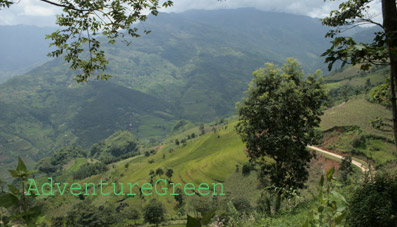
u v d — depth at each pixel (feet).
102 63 22.80
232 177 281.13
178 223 247.91
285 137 51.03
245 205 109.29
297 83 58.29
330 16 21.03
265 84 57.93
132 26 21.91
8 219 4.37
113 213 230.27
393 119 15.51
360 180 20.83
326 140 238.27
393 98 15.08
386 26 14.21
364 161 185.68
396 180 18.26
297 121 55.52
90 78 22.97
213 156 457.68
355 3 19.77
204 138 638.12
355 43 12.91
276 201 32.63
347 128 240.53
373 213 15.80
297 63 58.34
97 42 21.47
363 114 263.70
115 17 20.03
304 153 57.93
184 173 423.23
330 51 13.19
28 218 4.49
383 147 201.98
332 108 320.29
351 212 17.35
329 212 5.52
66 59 21.79
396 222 15.26
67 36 20.62
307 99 55.31
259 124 54.29
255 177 222.07
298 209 25.99
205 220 3.76
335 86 633.61
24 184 4.64
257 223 27.45
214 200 200.34
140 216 297.53
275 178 58.08
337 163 186.39
